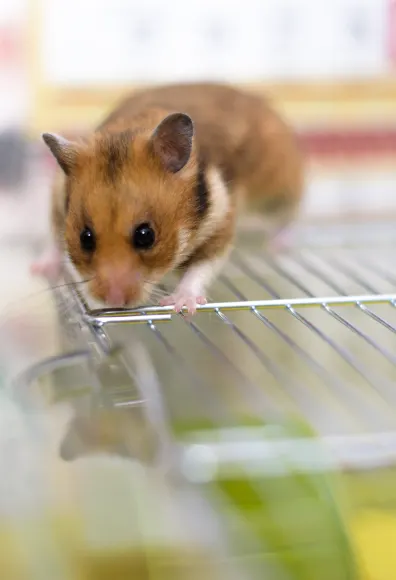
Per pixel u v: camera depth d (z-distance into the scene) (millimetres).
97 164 442
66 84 599
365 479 368
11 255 543
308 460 358
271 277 529
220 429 369
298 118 608
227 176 489
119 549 356
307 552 359
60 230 469
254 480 357
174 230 441
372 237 568
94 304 429
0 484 364
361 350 491
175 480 359
